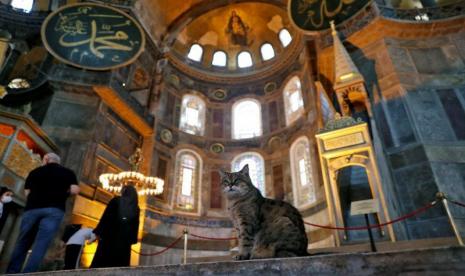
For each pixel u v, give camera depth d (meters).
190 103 20.83
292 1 14.33
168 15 22.20
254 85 21.66
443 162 8.05
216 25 23.75
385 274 1.78
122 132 15.77
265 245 2.97
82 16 15.62
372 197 7.21
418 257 1.76
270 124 19.47
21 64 15.63
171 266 2.25
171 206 16.39
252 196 3.41
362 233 6.79
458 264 1.68
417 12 10.77
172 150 18.06
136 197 4.44
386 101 9.56
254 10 22.83
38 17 16.70
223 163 18.88
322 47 12.09
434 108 9.05
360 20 11.34
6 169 8.74
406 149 8.55
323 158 7.08
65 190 4.04
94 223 12.43
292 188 16.16
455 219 7.19
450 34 10.35
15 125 9.38
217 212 17.16
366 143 6.70
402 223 7.67
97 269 2.44
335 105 11.05
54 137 12.84
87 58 14.68
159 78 19.28
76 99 14.16
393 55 10.18
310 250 5.74
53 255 10.20
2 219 8.64
